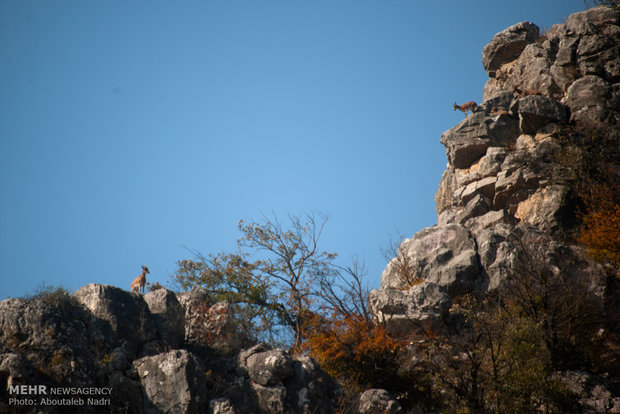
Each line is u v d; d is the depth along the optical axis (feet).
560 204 315.99
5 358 184.34
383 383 232.32
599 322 260.83
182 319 237.25
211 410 197.77
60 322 203.82
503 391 211.20
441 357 233.14
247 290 319.06
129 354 212.02
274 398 206.90
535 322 239.09
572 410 209.97
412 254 317.01
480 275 292.61
